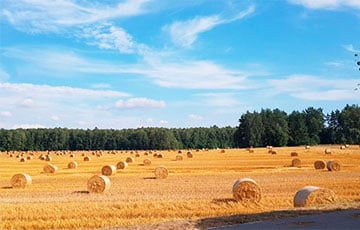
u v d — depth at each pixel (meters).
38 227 20.53
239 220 20.41
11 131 194.88
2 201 28.14
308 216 20.89
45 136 197.12
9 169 62.88
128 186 36.84
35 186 38.41
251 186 27.62
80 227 20.52
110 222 21.25
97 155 110.75
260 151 112.88
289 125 170.38
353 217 20.41
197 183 38.84
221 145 195.12
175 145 191.38
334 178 41.75
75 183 40.69
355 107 178.88
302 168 55.84
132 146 192.25
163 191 32.91
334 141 174.25
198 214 23.14
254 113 175.75
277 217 20.86
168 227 19.22
